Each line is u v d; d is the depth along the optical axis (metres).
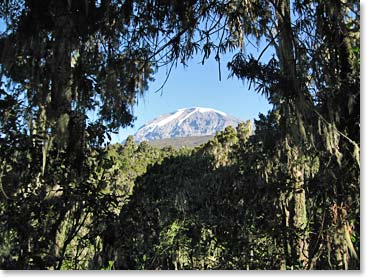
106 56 4.09
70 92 3.45
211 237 4.31
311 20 4.14
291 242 4.02
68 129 3.33
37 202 3.04
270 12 4.40
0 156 3.08
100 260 3.33
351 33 3.80
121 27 4.00
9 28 3.62
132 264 3.58
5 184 3.06
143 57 4.26
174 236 4.25
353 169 3.63
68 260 3.34
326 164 3.78
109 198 3.22
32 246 2.94
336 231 3.58
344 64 3.75
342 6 3.69
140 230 3.46
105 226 3.21
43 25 3.45
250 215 4.32
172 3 4.01
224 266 4.05
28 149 3.16
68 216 3.22
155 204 3.92
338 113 3.68
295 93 3.73
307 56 3.93
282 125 4.19
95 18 3.60
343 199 3.63
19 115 3.25
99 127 3.41
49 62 3.57
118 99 3.97
